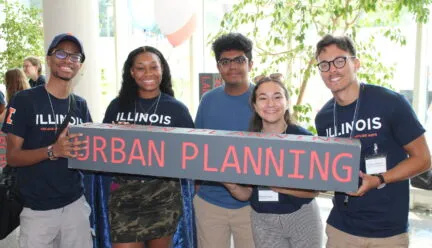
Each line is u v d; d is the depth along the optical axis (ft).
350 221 5.22
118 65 17.99
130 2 17.39
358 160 4.27
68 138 5.11
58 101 5.94
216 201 6.77
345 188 4.33
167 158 4.79
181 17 12.14
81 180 6.29
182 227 6.40
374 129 4.93
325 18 11.15
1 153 9.43
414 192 12.62
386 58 11.99
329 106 5.47
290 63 11.30
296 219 5.54
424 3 10.30
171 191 5.81
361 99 5.08
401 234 5.06
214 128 6.81
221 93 6.90
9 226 7.16
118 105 6.07
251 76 11.46
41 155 5.32
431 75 12.53
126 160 4.93
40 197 5.83
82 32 12.26
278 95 5.40
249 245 6.81
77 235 6.14
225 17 11.14
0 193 6.98
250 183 4.58
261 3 10.80
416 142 4.83
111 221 5.74
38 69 13.94
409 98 12.69
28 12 17.42
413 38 12.31
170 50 14.01
